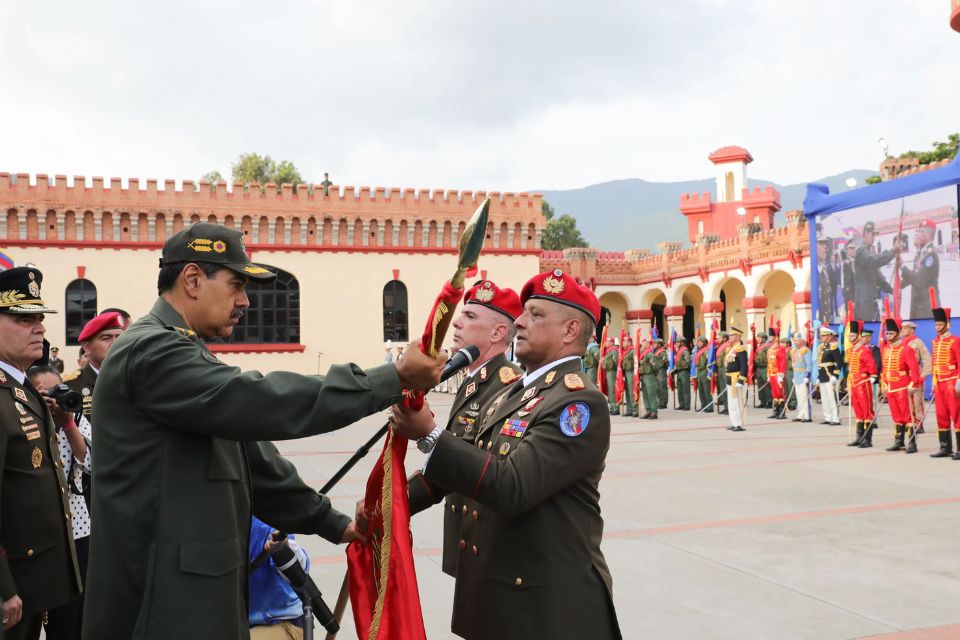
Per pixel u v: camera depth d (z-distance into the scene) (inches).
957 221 848.9
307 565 135.8
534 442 102.0
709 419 802.2
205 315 99.2
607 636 106.0
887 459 496.7
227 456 93.8
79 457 176.6
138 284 1207.6
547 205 2608.3
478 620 107.9
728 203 2021.4
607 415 106.8
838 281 1019.9
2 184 1151.6
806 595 225.8
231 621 90.0
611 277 1678.2
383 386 86.6
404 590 93.4
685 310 1752.0
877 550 274.5
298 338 1285.7
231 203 1256.2
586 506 108.2
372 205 1318.9
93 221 1193.4
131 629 87.9
